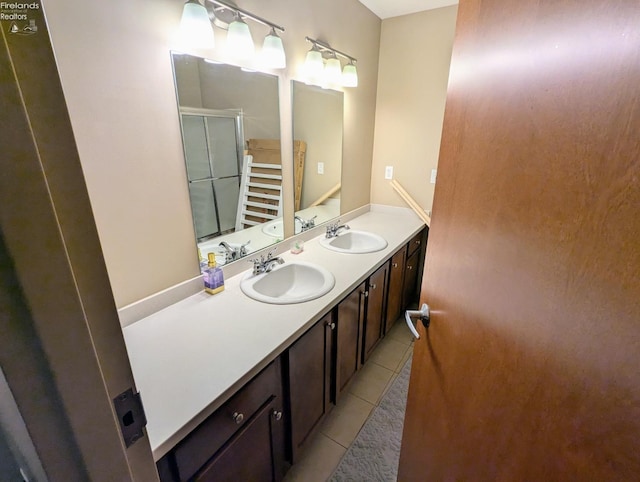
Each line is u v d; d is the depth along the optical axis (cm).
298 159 190
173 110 119
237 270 157
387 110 261
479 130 67
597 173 38
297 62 173
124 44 101
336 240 216
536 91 49
